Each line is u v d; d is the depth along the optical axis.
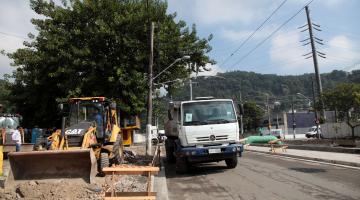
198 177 15.38
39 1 27.81
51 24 26.47
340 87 44.28
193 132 16.11
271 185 12.48
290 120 96.62
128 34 26.33
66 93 25.78
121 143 19.41
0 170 16.72
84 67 25.67
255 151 29.17
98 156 15.77
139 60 26.28
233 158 17.17
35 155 13.28
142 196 9.72
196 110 16.42
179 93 32.03
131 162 21.88
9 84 29.56
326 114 61.28
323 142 36.53
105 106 17.92
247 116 89.94
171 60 29.81
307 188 11.65
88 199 10.79
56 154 13.33
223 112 16.50
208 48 30.44
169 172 17.88
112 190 9.84
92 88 26.03
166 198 11.01
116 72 25.30
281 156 23.36
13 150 24.42
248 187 12.35
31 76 27.55
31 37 27.86
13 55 27.11
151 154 27.66
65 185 12.32
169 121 20.39
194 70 30.92
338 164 17.52
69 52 25.55
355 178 13.12
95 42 25.67
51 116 29.47
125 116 28.47
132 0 28.00
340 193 10.71
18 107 30.12
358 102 42.03
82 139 15.54
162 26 27.31
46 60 26.08
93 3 25.89
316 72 46.44
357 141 35.06
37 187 12.04
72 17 26.47
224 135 16.23
